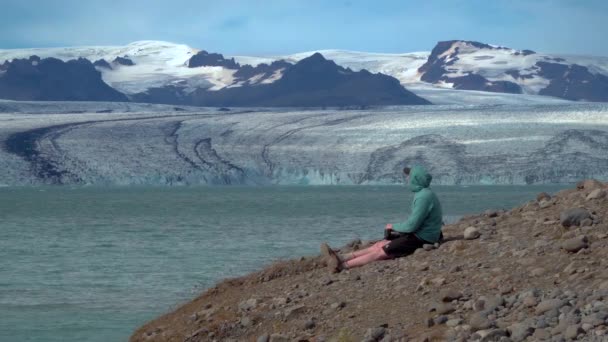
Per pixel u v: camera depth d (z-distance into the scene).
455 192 86.81
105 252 25.70
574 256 6.52
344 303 6.90
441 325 5.82
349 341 5.98
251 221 44.16
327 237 31.20
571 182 106.06
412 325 5.99
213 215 51.28
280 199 77.44
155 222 44.41
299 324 6.69
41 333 11.27
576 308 5.22
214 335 7.13
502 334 5.19
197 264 20.78
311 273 8.42
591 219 7.35
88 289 16.03
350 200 73.75
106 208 62.47
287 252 24.38
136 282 17.03
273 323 6.96
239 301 8.05
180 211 56.97
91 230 38.38
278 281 8.49
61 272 19.50
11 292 15.66
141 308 13.36
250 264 20.42
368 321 6.34
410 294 6.73
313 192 95.81
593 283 5.77
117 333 11.18
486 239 7.85
